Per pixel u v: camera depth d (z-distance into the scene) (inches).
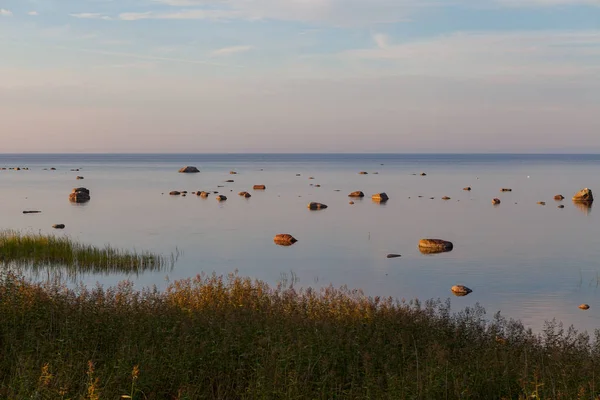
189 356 446.0
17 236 1481.3
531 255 1493.6
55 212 2496.3
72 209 2623.0
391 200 3147.1
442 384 407.2
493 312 908.6
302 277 1204.5
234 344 466.9
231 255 1486.2
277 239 1706.4
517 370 449.1
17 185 4311.0
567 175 6215.6
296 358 434.6
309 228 2028.8
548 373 434.0
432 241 1590.8
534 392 393.4
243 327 514.9
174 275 1205.1
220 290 703.1
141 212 2514.8
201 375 433.4
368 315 587.5
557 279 1184.2
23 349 451.8
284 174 6387.8
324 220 2257.6
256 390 401.7
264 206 2785.4
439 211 2596.0
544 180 5191.9
